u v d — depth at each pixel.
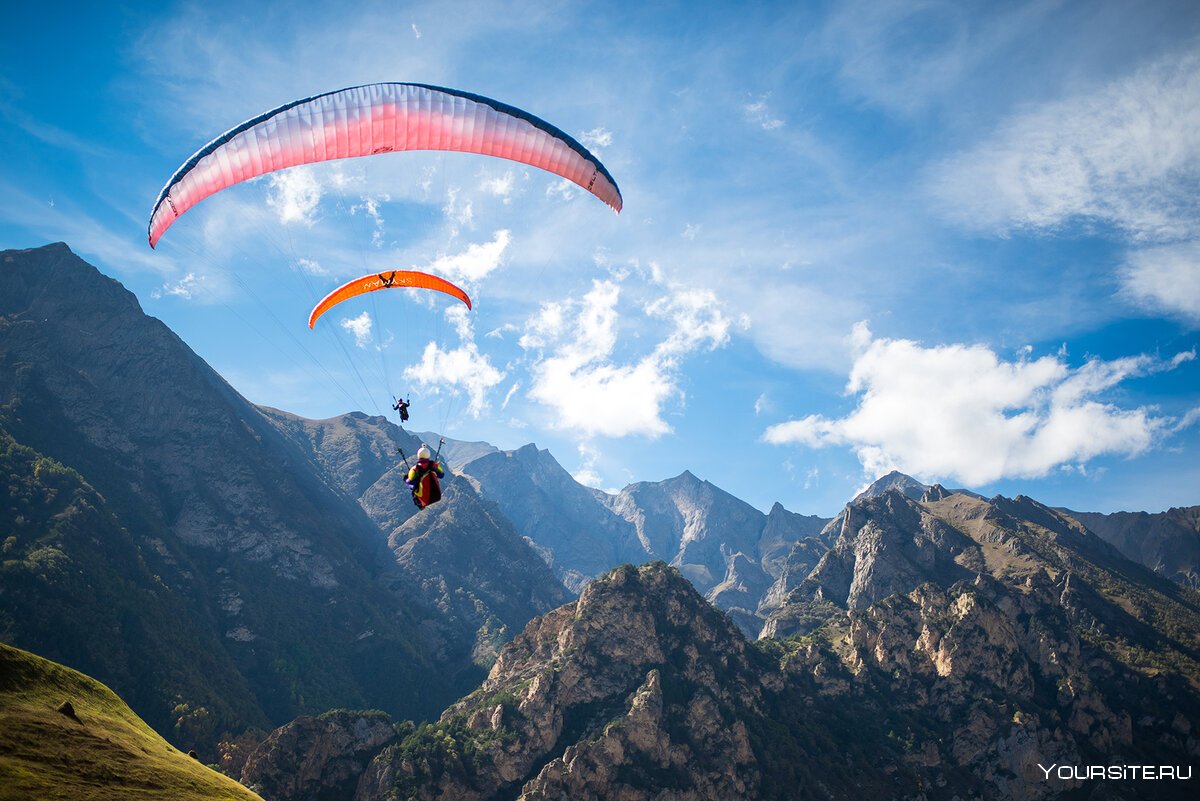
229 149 47.22
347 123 47.84
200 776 56.19
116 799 47.06
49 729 52.22
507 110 50.44
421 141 49.78
